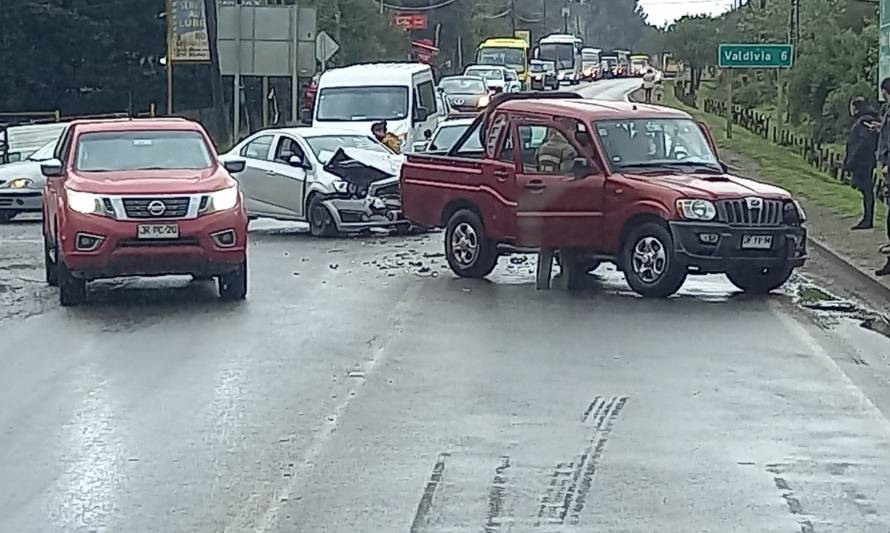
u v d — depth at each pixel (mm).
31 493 7652
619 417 9414
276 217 22359
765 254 14625
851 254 18062
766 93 55094
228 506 7383
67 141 16109
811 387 10422
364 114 29484
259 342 12328
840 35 39219
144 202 14336
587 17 163875
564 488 7688
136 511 7301
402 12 86500
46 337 12672
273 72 36219
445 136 21688
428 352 11797
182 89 55531
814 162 33375
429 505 7367
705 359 11484
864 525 7027
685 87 71875
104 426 9211
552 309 14172
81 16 53031
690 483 7789
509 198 15953
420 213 17234
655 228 14750
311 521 7105
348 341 12359
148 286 16156
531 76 71750
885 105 17156
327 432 9008
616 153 15406
